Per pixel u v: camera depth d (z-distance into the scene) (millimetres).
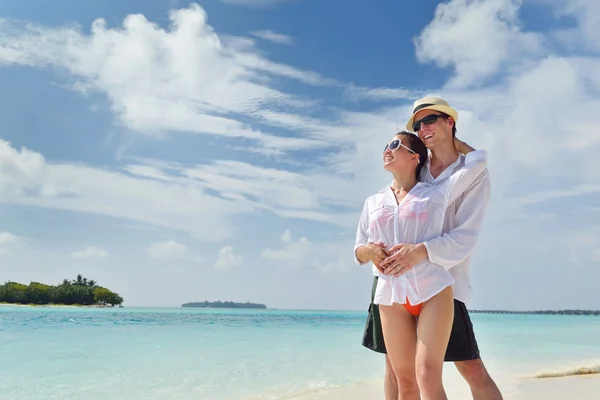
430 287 2820
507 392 5750
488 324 25828
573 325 24641
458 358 3021
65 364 7656
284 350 9945
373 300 3301
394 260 2855
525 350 10773
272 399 5332
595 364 7844
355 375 7016
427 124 3150
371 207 3201
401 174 3129
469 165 2918
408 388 2990
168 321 23797
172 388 5996
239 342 11594
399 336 2957
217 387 6074
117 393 5699
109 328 16328
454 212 2998
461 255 2859
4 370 7113
